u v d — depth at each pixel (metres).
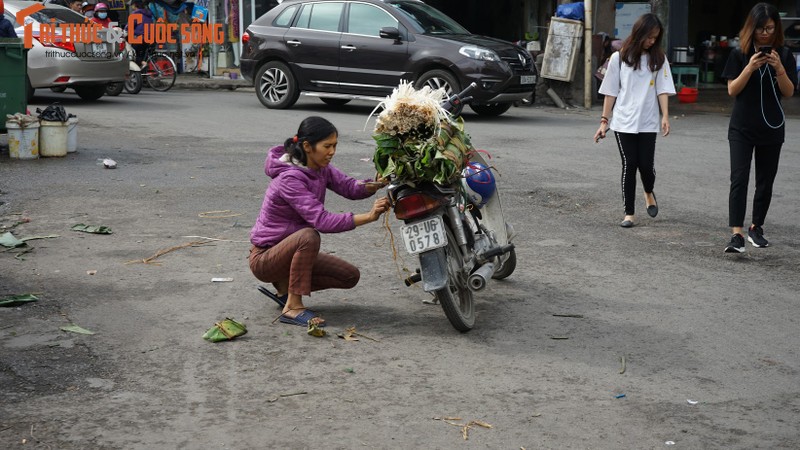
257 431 3.80
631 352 4.81
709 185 9.73
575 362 4.65
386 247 6.93
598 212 8.42
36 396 4.10
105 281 5.87
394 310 5.45
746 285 6.12
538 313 5.45
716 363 4.68
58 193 8.52
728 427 3.94
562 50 17.92
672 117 16.62
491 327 5.17
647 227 7.84
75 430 3.78
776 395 4.30
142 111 15.38
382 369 4.50
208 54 23.09
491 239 5.53
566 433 3.85
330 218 4.95
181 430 3.80
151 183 9.12
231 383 4.30
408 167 4.68
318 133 4.96
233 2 22.70
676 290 5.98
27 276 5.93
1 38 10.17
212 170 9.91
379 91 15.42
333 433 3.80
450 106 5.12
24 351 4.63
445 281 4.81
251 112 15.67
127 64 16.06
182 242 6.89
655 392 4.30
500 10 24.20
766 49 6.63
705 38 24.44
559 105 18.14
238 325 4.97
